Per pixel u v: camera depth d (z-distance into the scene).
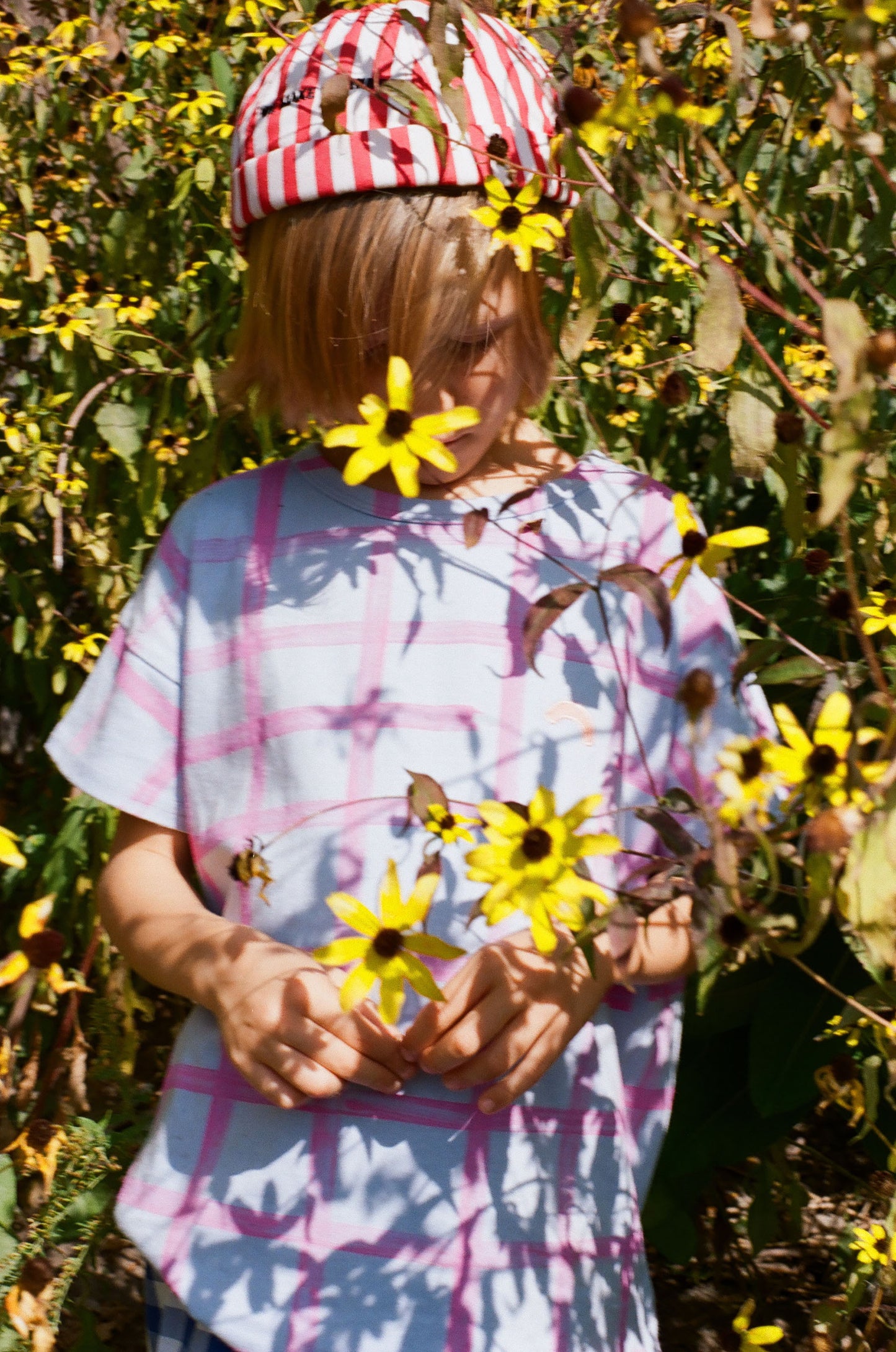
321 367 1.09
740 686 1.04
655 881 0.86
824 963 1.56
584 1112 1.03
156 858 1.14
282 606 1.09
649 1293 1.07
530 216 1.02
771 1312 1.78
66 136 2.25
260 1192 1.00
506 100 1.08
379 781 1.03
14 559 2.23
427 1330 0.96
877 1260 1.24
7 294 2.21
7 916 2.21
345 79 1.00
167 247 2.16
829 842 0.74
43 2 2.44
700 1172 1.68
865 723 1.17
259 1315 0.97
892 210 1.23
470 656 1.05
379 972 0.83
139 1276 1.91
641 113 0.83
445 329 1.04
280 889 1.04
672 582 1.10
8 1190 1.59
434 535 1.09
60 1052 1.41
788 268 0.84
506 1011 0.95
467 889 1.01
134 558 2.00
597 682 1.06
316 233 1.06
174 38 2.09
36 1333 1.33
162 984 1.07
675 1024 1.12
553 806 0.81
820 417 0.90
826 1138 2.02
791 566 1.75
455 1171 0.98
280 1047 0.97
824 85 1.28
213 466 1.93
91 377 2.11
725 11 1.39
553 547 1.09
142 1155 1.07
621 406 1.82
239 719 1.09
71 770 1.14
